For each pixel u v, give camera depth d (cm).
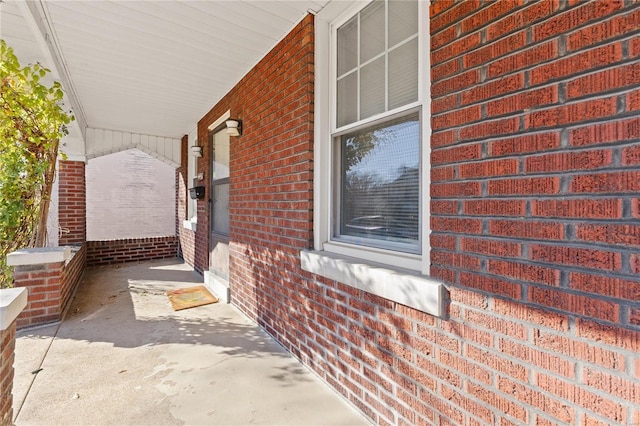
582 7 116
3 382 175
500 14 140
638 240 103
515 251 135
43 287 365
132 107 520
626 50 106
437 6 168
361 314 216
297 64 283
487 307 145
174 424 203
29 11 239
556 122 122
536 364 128
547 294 125
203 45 320
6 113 329
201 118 584
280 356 292
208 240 553
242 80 397
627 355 105
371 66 232
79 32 294
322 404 225
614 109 109
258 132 354
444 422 163
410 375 181
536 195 128
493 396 142
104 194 888
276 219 318
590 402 114
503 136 139
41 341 319
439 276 167
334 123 266
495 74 142
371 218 234
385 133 222
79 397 228
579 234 116
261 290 351
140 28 289
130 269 662
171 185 952
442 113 165
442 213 165
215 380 252
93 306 430
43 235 407
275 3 255
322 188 269
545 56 125
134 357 287
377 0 228
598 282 112
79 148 625
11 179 382
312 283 265
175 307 424
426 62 178
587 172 115
